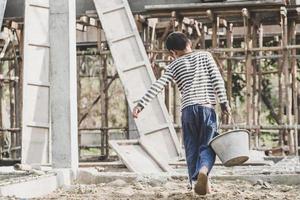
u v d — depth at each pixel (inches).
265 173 372.5
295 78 654.5
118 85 1005.2
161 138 535.8
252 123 663.1
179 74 290.8
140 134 536.4
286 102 623.2
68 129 387.5
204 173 271.7
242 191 320.8
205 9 610.9
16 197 302.0
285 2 600.7
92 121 925.8
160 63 726.5
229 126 605.6
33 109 492.7
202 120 285.0
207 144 282.5
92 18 677.3
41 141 488.4
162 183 366.3
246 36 607.8
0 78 746.2
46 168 425.1
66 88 388.5
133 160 449.4
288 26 662.5
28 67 501.4
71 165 387.5
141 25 655.1
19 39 689.6
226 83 765.3
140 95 555.5
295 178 353.1
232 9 605.6
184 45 295.0
